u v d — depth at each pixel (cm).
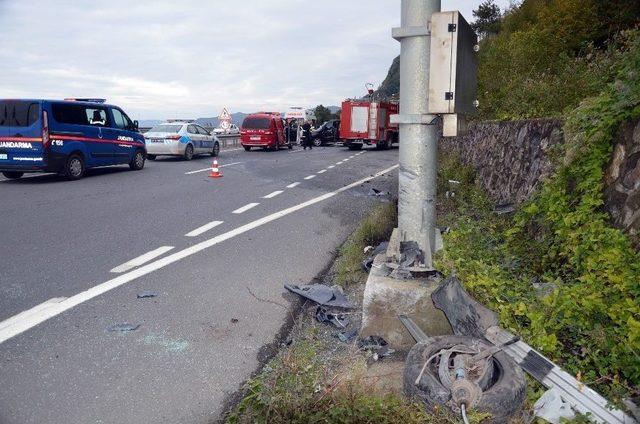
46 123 1337
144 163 1892
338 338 419
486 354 295
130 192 1205
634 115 459
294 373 333
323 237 770
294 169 1811
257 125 2953
